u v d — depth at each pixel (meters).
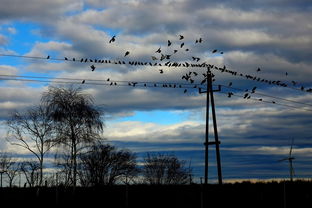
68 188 52.00
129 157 66.00
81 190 53.25
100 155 60.34
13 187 54.25
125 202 48.47
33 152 57.53
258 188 61.47
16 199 47.81
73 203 48.12
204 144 44.34
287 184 66.81
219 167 44.22
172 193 52.53
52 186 52.91
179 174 80.69
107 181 61.69
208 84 44.50
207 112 44.28
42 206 45.53
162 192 52.78
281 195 58.50
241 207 50.16
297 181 69.88
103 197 50.50
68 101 53.16
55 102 52.72
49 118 52.75
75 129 52.66
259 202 53.81
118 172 63.47
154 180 79.69
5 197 48.28
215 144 43.91
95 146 53.84
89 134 52.72
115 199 49.94
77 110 52.62
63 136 52.44
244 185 62.56
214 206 49.22
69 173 52.50
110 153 62.59
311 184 67.12
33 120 57.34
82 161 56.00
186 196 51.50
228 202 51.44
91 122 52.72
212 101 44.16
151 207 46.66
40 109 56.62
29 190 52.31
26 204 45.88
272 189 62.12
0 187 52.66
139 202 48.72
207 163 44.06
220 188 44.75
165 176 80.38
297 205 53.72
